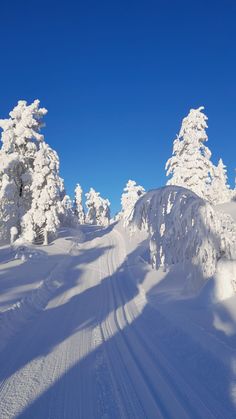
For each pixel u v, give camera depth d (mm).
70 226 60562
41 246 34031
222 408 4664
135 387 5449
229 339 6906
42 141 37938
